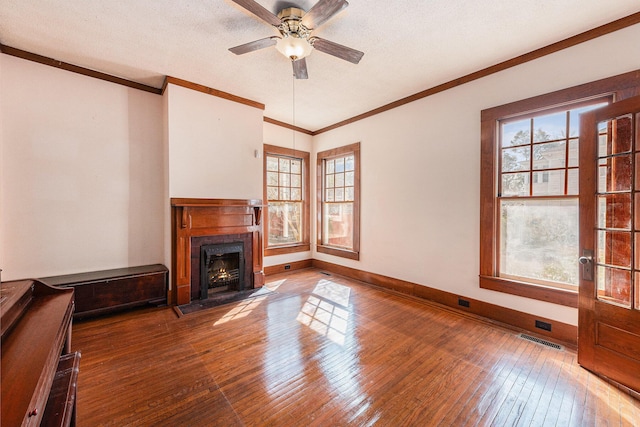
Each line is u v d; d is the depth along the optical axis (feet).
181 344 7.90
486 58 9.00
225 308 10.66
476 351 7.55
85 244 10.31
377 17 7.02
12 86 8.89
